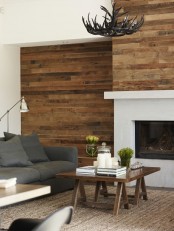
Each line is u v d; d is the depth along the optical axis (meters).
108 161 7.71
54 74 11.16
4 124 10.81
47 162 9.06
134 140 9.84
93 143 10.32
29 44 10.84
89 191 9.06
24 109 9.84
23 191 5.73
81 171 7.59
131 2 9.71
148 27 9.62
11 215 7.38
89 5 10.05
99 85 10.80
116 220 7.15
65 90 11.07
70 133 11.03
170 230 6.70
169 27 9.50
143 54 9.66
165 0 9.52
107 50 10.72
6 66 10.89
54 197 8.59
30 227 4.68
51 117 11.19
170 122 9.70
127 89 9.77
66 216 3.87
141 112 9.65
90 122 10.87
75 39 10.25
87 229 6.75
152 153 9.76
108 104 10.71
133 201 8.03
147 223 7.00
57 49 11.12
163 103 9.50
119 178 7.25
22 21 10.59
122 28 7.19
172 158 9.63
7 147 8.58
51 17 10.37
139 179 8.00
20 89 11.35
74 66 11.00
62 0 10.26
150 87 9.62
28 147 9.09
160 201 8.27
